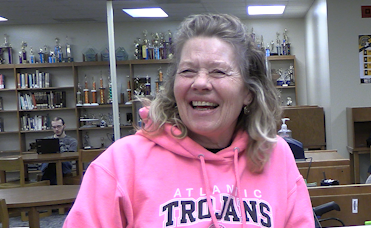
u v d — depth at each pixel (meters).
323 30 4.48
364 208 1.65
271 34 5.61
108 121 5.77
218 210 0.79
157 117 0.85
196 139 0.90
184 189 0.80
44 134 5.83
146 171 0.79
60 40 5.85
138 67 5.73
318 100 4.95
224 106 0.83
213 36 0.83
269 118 0.91
